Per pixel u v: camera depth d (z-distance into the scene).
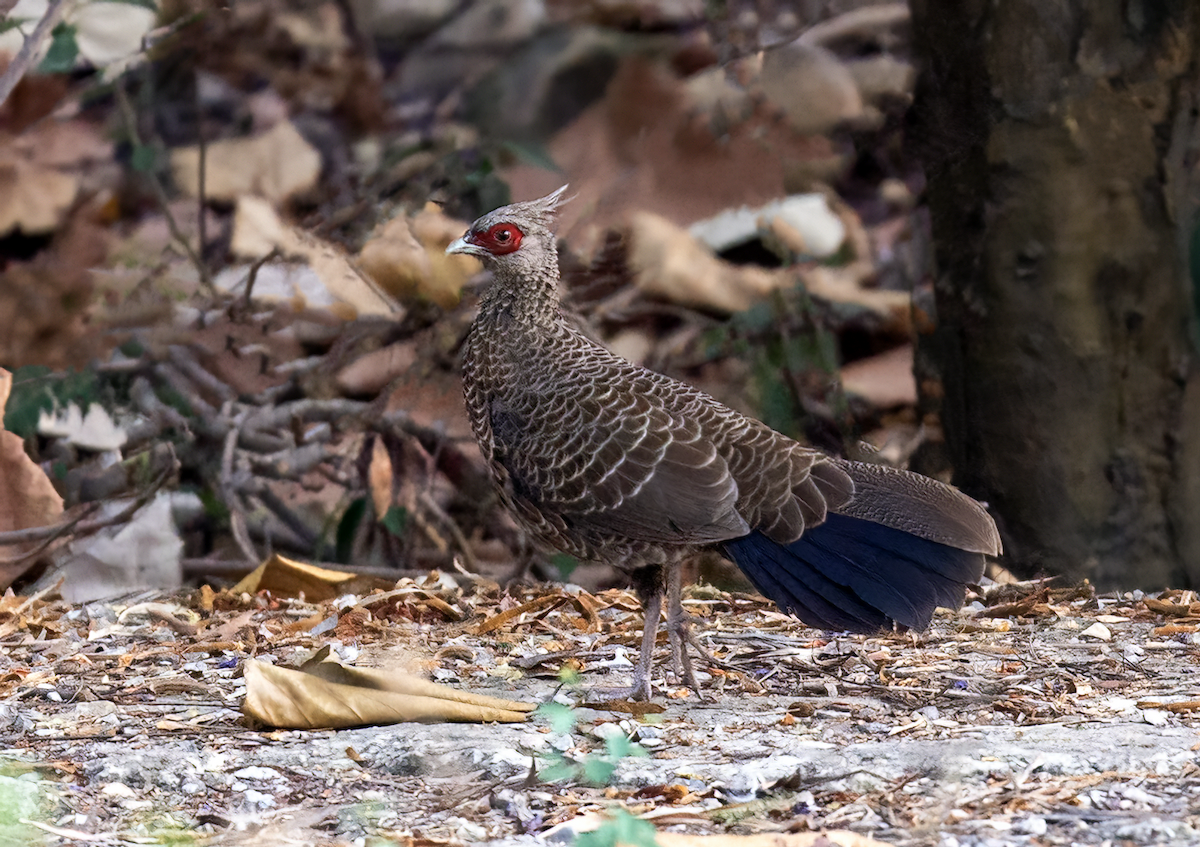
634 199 15.24
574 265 14.65
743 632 9.73
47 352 13.85
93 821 6.11
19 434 13.45
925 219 13.62
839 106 16.03
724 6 16.94
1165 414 11.80
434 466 13.72
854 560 7.87
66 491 13.29
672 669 8.81
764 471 8.07
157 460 13.37
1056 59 11.66
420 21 17.58
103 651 9.35
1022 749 6.76
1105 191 11.66
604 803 6.28
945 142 12.09
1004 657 9.03
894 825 5.86
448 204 15.36
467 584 11.98
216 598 10.98
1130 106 11.66
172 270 14.84
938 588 7.76
